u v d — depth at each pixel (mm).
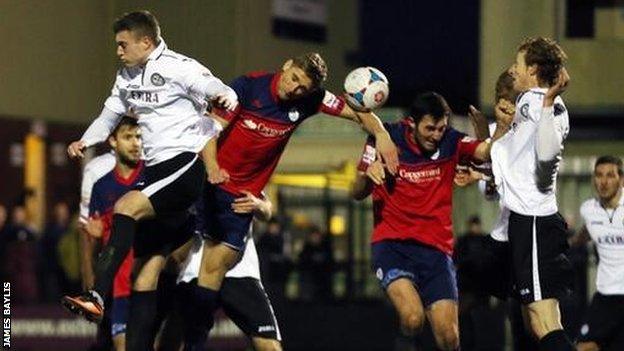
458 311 29484
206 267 27766
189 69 25844
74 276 48281
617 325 34844
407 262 28953
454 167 28734
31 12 62719
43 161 63250
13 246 47688
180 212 26828
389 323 48000
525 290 26719
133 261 27453
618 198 34594
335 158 60281
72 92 64500
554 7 64875
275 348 28344
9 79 61812
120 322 29344
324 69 26875
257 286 28406
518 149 26719
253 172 27500
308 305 48562
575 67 65625
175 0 65625
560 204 60281
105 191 29781
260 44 67000
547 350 26500
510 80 27469
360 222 55812
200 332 28109
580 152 64500
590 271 51719
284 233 58469
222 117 26844
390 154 28062
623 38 65562
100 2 65438
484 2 65125
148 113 26172
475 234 47375
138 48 25828
